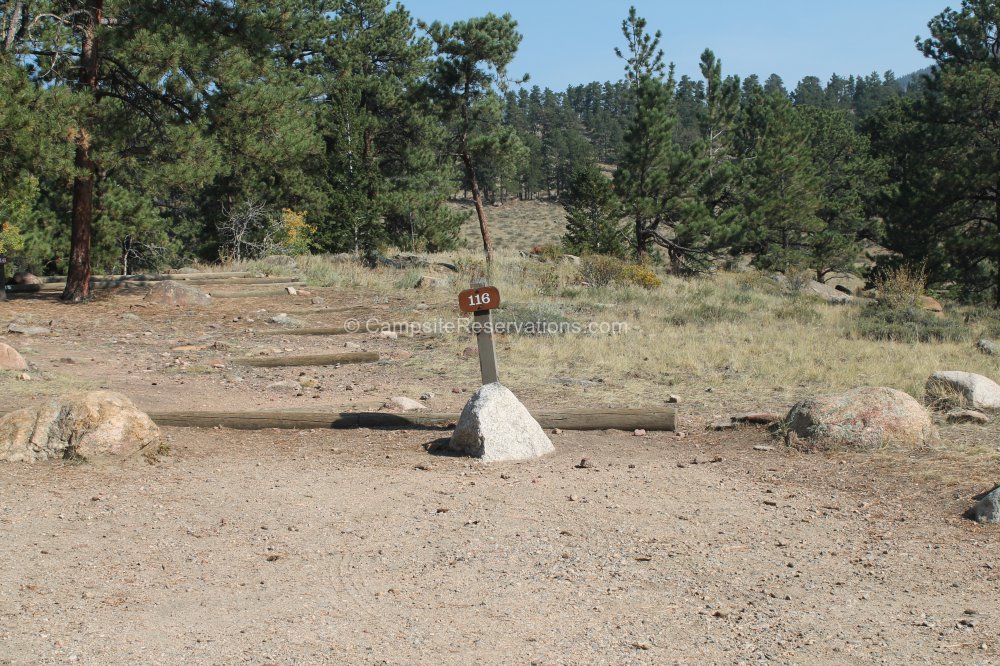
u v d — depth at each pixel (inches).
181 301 790.5
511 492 267.3
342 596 185.6
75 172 704.4
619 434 355.6
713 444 335.3
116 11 776.3
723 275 1373.0
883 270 1465.3
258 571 200.5
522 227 4352.9
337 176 1489.9
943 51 1581.0
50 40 787.4
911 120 1772.9
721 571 201.9
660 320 734.5
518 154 1546.5
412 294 890.7
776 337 630.5
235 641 161.8
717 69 1855.3
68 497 254.5
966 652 158.2
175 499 256.8
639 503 256.4
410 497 261.7
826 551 215.6
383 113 1615.4
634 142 1534.2
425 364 540.7
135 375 490.9
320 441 340.8
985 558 208.2
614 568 203.5
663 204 1549.0
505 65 1440.7
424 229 1640.0
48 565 201.0
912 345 601.6
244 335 650.8
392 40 1690.5
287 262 1093.1
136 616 173.5
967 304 1195.3
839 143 2233.0
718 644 161.9
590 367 522.0
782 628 169.6
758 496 263.9
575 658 155.6
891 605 181.5
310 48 1524.4
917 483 270.5
